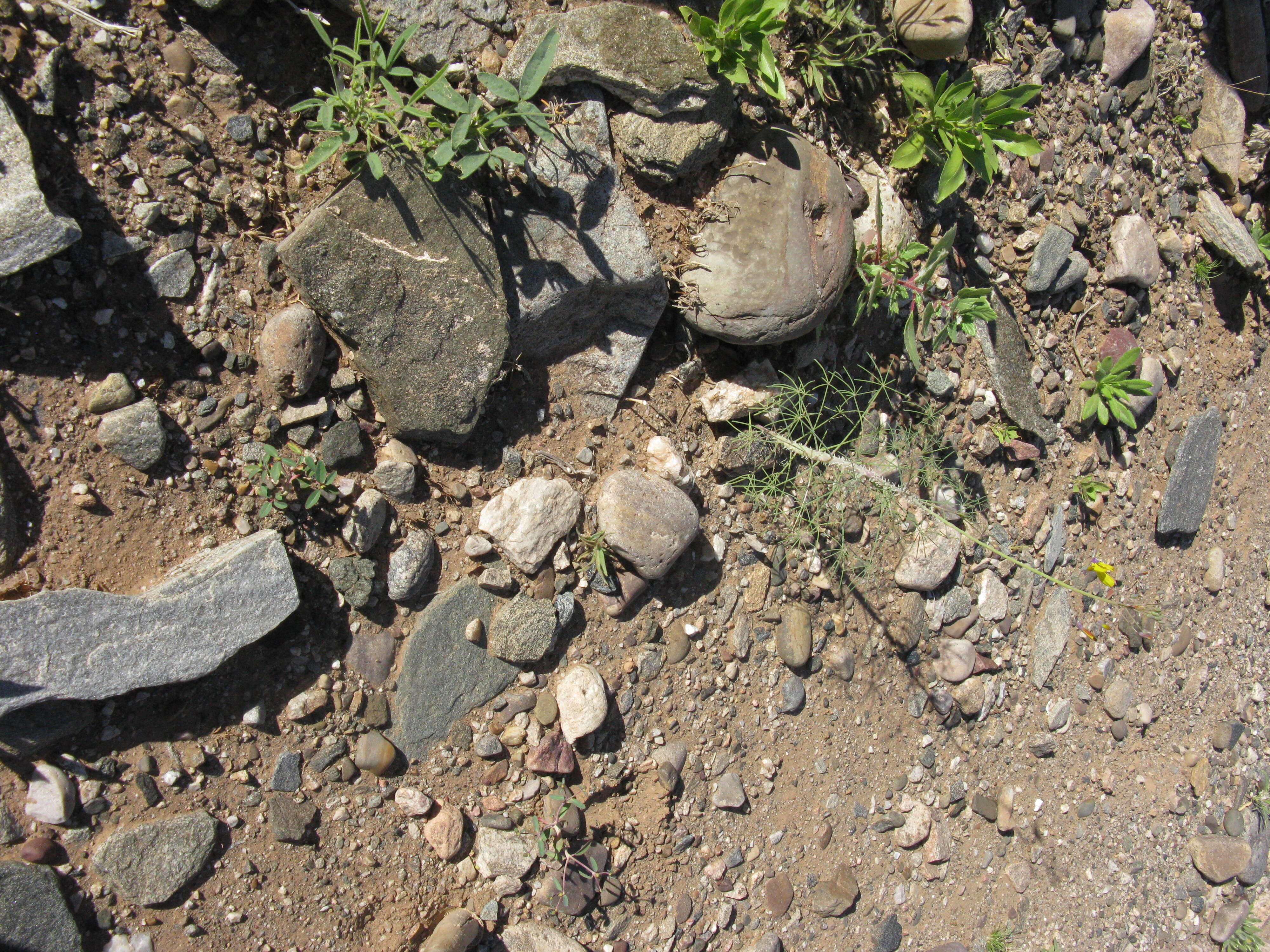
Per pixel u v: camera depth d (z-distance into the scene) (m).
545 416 2.53
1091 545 3.87
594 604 2.63
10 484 1.91
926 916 3.38
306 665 2.24
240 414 2.13
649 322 2.55
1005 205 3.34
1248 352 4.48
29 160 1.77
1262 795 4.66
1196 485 4.17
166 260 2.03
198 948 2.13
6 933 1.87
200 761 2.12
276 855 2.22
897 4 2.85
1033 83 3.40
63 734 1.96
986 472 3.46
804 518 2.97
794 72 2.76
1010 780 3.65
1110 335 3.80
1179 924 4.29
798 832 3.05
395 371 2.18
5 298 1.87
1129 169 3.84
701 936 2.85
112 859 2.01
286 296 2.17
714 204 2.53
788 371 2.87
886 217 2.88
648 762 2.75
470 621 2.43
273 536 2.10
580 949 2.57
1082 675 3.87
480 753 2.47
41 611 1.84
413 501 2.36
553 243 2.30
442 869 2.43
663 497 2.58
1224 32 4.20
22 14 1.84
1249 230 4.38
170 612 1.97
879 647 3.21
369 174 2.06
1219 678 4.51
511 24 2.28
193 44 2.02
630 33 2.25
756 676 2.94
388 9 2.09
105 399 1.97
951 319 2.89
